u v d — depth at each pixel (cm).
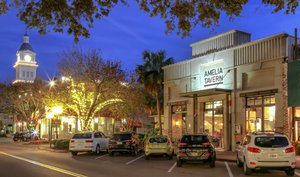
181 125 3772
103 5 1034
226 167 2083
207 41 3566
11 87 6588
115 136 2916
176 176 1677
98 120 5378
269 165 1705
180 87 3766
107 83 3728
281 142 1731
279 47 2792
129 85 3959
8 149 3803
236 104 3123
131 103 3972
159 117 4481
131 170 1908
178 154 2088
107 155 2986
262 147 1717
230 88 3180
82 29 1052
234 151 3078
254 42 2983
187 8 1034
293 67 2681
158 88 4422
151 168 2014
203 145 2070
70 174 1722
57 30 1050
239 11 1006
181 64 3775
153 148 2550
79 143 2952
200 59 3534
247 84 3061
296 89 2647
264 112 2903
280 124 2720
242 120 3055
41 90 4759
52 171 1842
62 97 3800
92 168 1994
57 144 3631
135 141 2955
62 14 1025
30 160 2491
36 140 5481
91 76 3722
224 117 3216
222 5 1005
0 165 2142
